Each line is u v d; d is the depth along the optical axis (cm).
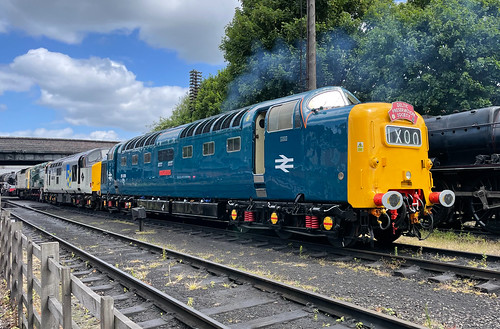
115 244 1066
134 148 1761
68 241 1165
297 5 1877
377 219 807
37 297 635
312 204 895
